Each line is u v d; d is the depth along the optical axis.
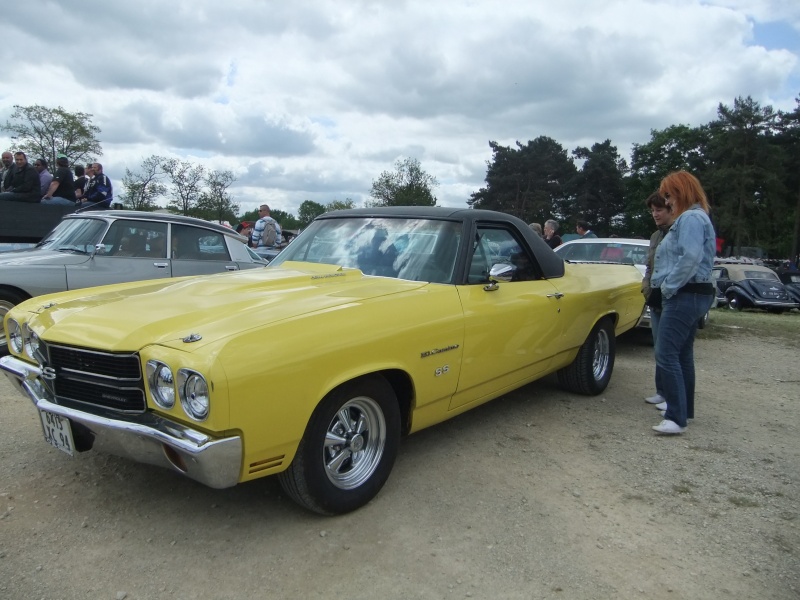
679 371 4.42
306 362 2.72
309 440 2.83
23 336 3.27
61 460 3.64
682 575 2.68
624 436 4.40
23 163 8.86
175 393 2.51
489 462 3.84
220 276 3.93
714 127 51.31
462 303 3.67
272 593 2.48
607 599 2.50
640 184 60.75
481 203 64.50
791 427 4.75
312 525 3.00
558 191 62.97
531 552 2.82
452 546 2.85
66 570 2.58
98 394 2.78
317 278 3.71
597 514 3.21
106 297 3.39
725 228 49.53
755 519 3.21
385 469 3.26
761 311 20.88
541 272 4.62
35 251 6.54
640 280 6.03
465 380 3.72
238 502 3.21
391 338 3.14
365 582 2.56
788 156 49.53
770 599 2.54
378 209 4.51
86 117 47.44
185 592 2.47
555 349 4.63
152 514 3.06
